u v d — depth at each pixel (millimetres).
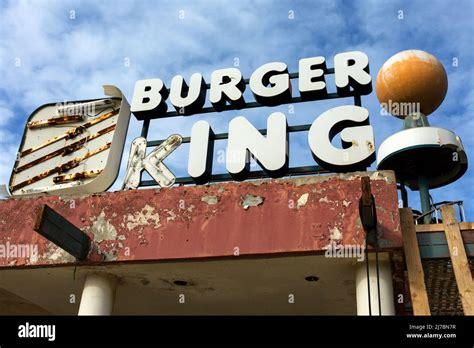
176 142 11188
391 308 7641
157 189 9078
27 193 11195
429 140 9719
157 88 12438
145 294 9875
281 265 8367
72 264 8773
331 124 9984
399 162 10227
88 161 11375
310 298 9656
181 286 9430
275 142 10156
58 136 11984
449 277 8359
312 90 11453
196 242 8422
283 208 8336
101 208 9148
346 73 11438
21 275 9297
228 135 10516
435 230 8195
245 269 8594
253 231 8273
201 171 10406
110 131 11648
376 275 7836
